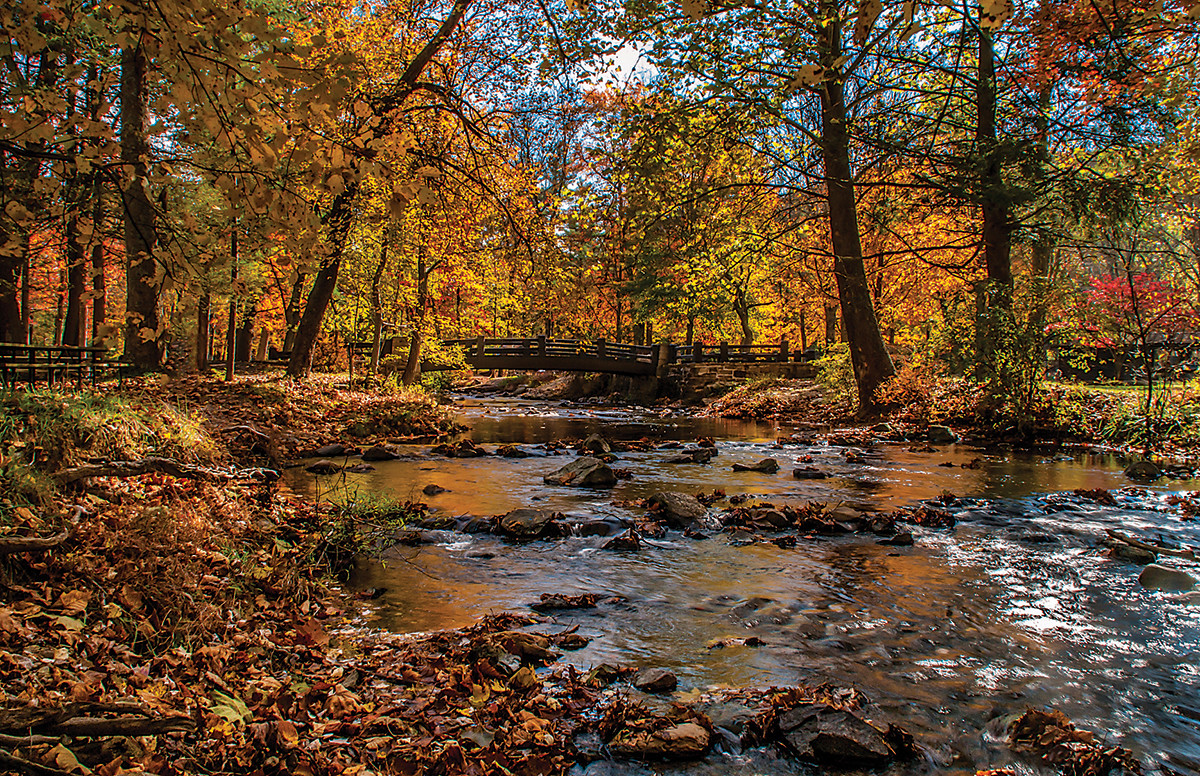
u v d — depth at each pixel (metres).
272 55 2.34
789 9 14.25
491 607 4.74
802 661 3.93
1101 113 13.74
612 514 7.37
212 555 4.80
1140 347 15.71
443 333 26.22
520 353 30.89
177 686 3.17
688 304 31.00
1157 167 13.84
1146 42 11.65
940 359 15.77
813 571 5.59
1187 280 16.84
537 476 9.90
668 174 17.12
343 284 20.55
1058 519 7.32
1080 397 14.54
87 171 2.93
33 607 3.51
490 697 3.40
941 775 2.89
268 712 3.14
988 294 14.38
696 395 28.47
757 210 18.98
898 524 7.12
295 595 4.66
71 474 5.08
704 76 15.36
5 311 17.36
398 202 2.76
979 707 3.44
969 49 15.21
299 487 8.44
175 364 19.30
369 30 14.05
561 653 4.00
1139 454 11.93
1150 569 5.34
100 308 20.62
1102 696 3.56
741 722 3.24
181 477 6.48
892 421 16.45
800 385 24.48
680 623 4.49
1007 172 14.73
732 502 8.06
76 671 3.08
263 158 2.47
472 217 10.08
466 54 14.21
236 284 2.99
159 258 2.86
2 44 2.61
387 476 9.61
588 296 29.06
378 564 5.65
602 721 3.21
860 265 17.52
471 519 6.94
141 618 3.78
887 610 4.73
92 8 2.56
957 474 10.23
